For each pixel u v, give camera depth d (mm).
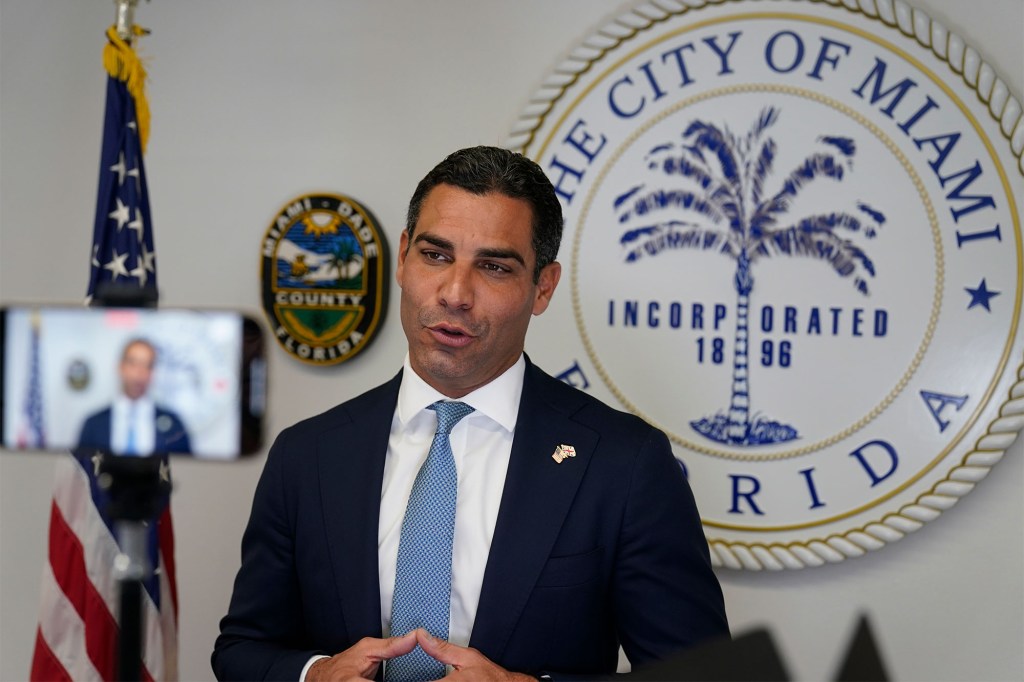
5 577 2621
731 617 2379
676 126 2389
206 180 2611
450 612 1577
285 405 2561
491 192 1538
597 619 1609
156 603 2184
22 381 949
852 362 2314
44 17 2654
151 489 977
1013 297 2225
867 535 2287
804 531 2324
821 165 2326
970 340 2252
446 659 1417
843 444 2314
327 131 2564
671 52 2387
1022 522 2242
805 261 2336
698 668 762
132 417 955
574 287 2428
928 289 2275
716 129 2371
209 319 957
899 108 2287
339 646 1609
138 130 2301
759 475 2350
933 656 2285
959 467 2250
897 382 2289
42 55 2654
